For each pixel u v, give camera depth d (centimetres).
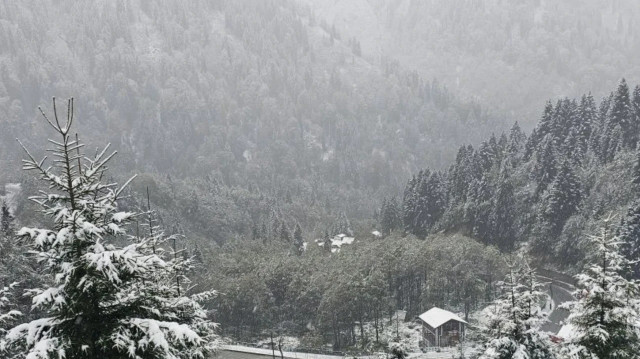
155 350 1152
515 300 2138
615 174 9138
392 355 3316
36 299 1040
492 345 2072
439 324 6825
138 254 1123
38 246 1116
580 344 1867
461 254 7894
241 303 8231
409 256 8244
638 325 1775
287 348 7556
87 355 1105
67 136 1073
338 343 7488
